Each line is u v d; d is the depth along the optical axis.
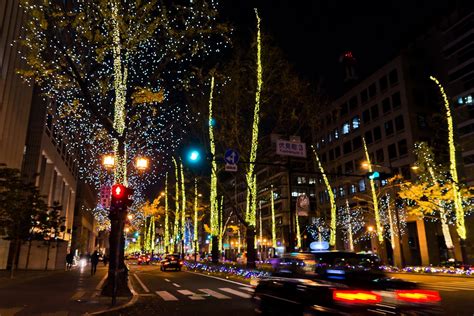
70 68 16.61
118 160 16.98
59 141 58.09
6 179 25.30
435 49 58.47
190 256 71.88
